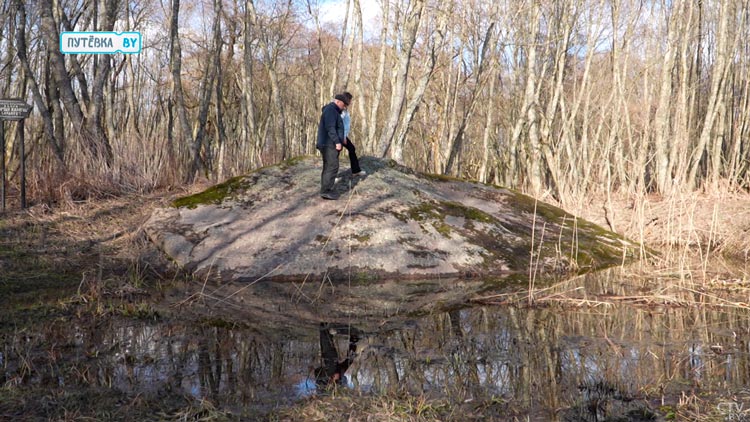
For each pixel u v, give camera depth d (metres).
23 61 11.45
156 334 4.70
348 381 3.75
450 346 4.58
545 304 6.13
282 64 31.36
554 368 4.06
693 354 4.40
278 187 9.11
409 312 5.76
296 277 7.30
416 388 3.64
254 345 4.50
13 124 14.74
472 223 9.04
